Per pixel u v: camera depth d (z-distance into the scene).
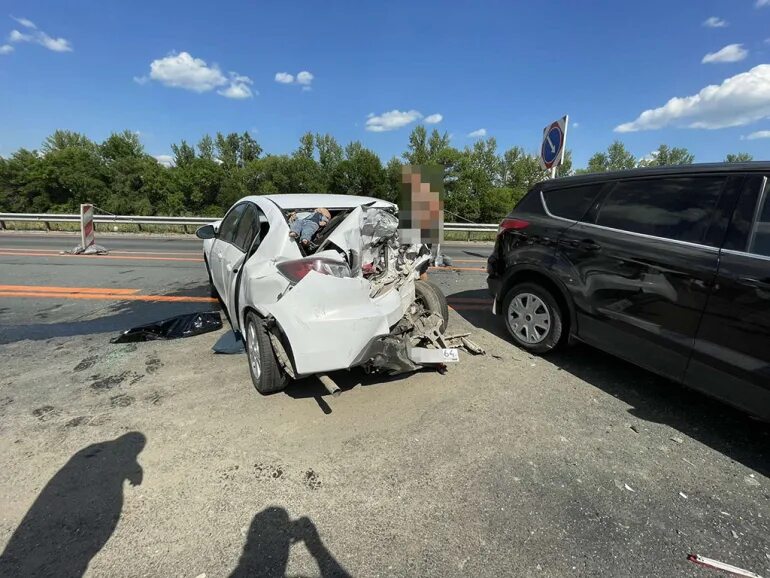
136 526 2.19
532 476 2.60
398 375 3.83
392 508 2.34
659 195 3.40
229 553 2.04
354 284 3.00
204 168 56.66
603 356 4.32
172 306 5.93
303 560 2.02
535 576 1.96
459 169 50.78
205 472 2.58
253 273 3.38
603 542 2.15
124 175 58.38
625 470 2.68
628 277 3.41
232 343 4.35
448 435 2.98
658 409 3.36
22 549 2.04
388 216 3.75
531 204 4.45
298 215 3.78
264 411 3.22
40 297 6.40
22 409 3.22
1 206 58.12
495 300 4.78
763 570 2.03
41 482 2.47
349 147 60.53
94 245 11.09
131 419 3.10
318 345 2.90
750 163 2.98
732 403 2.85
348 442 2.88
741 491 2.53
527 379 3.80
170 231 17.69
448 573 1.97
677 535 2.21
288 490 2.45
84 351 4.32
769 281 2.61
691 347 3.02
